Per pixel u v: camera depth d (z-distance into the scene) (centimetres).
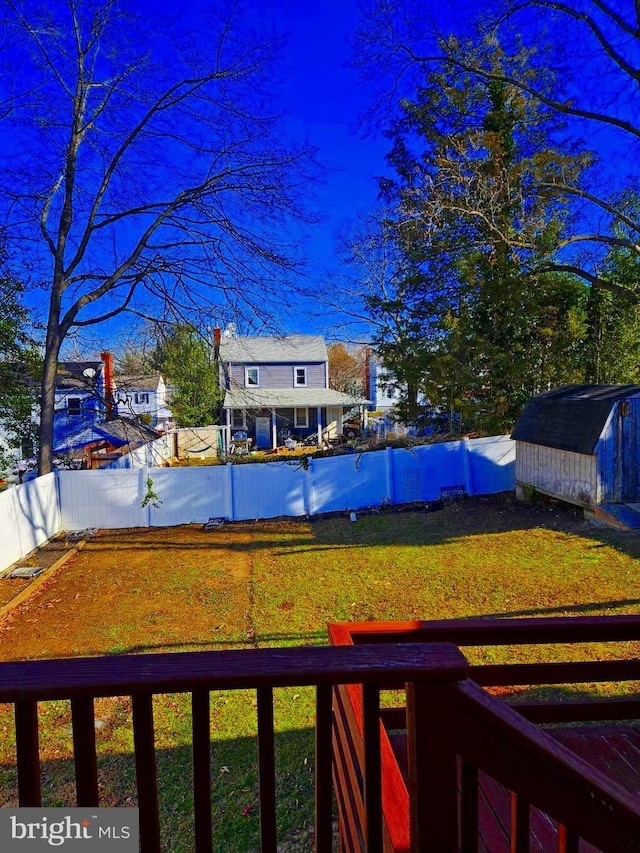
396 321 1894
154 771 116
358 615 605
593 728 292
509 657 476
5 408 1328
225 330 1257
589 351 1611
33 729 112
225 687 113
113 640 565
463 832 115
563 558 767
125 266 1188
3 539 852
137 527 1142
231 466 1172
